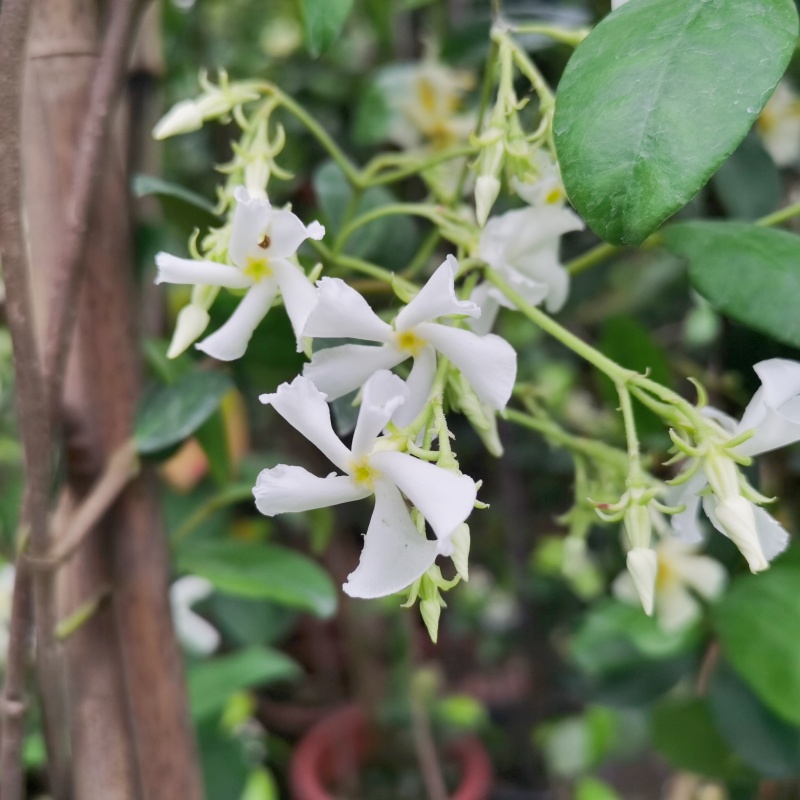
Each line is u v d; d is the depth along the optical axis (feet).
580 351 0.42
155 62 0.59
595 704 0.92
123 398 0.54
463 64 0.82
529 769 1.41
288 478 0.38
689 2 0.38
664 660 0.87
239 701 1.26
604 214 0.36
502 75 0.45
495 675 1.65
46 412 0.44
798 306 0.45
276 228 0.41
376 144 0.90
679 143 0.35
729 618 0.67
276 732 1.43
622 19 0.39
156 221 0.65
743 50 0.36
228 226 0.45
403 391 0.37
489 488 1.39
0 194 0.39
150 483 0.55
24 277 0.41
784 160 0.78
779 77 0.35
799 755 0.74
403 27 1.05
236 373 0.61
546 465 1.19
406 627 1.27
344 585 0.37
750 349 0.62
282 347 0.59
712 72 0.36
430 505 0.36
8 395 0.84
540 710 1.33
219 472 0.71
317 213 0.85
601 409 1.07
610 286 1.05
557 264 0.50
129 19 0.45
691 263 0.49
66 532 0.50
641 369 0.64
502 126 0.44
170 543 0.67
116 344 0.54
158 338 0.69
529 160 0.44
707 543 0.68
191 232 0.62
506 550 1.35
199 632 1.08
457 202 0.56
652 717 0.86
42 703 0.51
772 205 0.64
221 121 0.49
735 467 0.39
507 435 1.18
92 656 0.54
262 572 0.67
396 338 0.40
